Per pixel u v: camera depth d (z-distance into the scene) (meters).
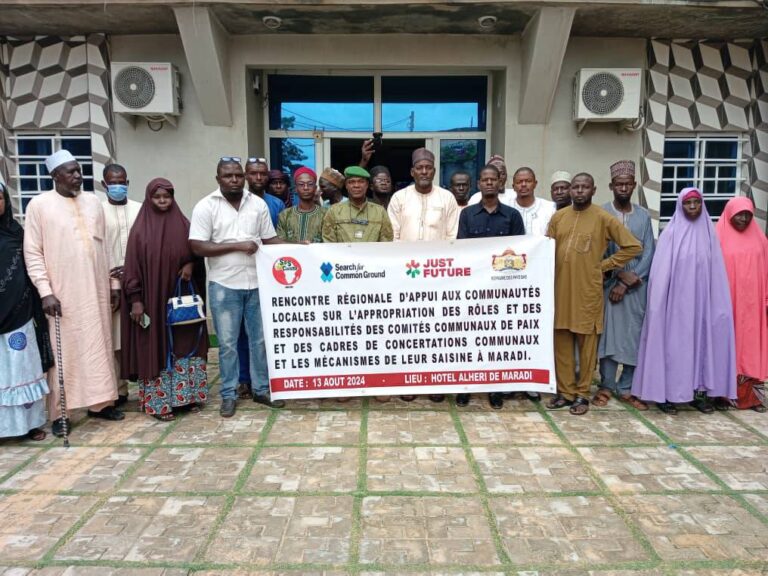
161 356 3.62
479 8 4.90
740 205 3.81
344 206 3.89
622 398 4.09
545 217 4.18
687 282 3.68
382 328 3.82
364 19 5.14
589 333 3.68
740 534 2.45
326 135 6.30
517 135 5.77
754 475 2.97
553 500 2.72
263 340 3.91
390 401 4.05
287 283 3.75
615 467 3.05
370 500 2.72
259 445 3.33
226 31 5.40
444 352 3.85
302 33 5.50
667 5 4.88
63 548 2.36
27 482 2.91
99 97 5.73
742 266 3.79
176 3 4.79
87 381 3.53
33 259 3.38
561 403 3.90
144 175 5.81
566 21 4.96
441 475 2.96
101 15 5.11
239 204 3.69
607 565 2.25
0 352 3.26
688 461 3.12
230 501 2.72
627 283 3.70
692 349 3.69
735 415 3.81
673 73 5.84
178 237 3.63
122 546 2.38
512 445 3.32
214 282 3.70
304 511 2.63
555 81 5.41
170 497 2.76
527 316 3.81
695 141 6.09
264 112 6.20
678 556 2.30
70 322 3.49
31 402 3.34
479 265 3.77
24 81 5.74
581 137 5.84
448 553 2.33
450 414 3.80
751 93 5.93
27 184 5.99
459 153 6.39
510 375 3.86
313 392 3.86
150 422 3.70
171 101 5.48
